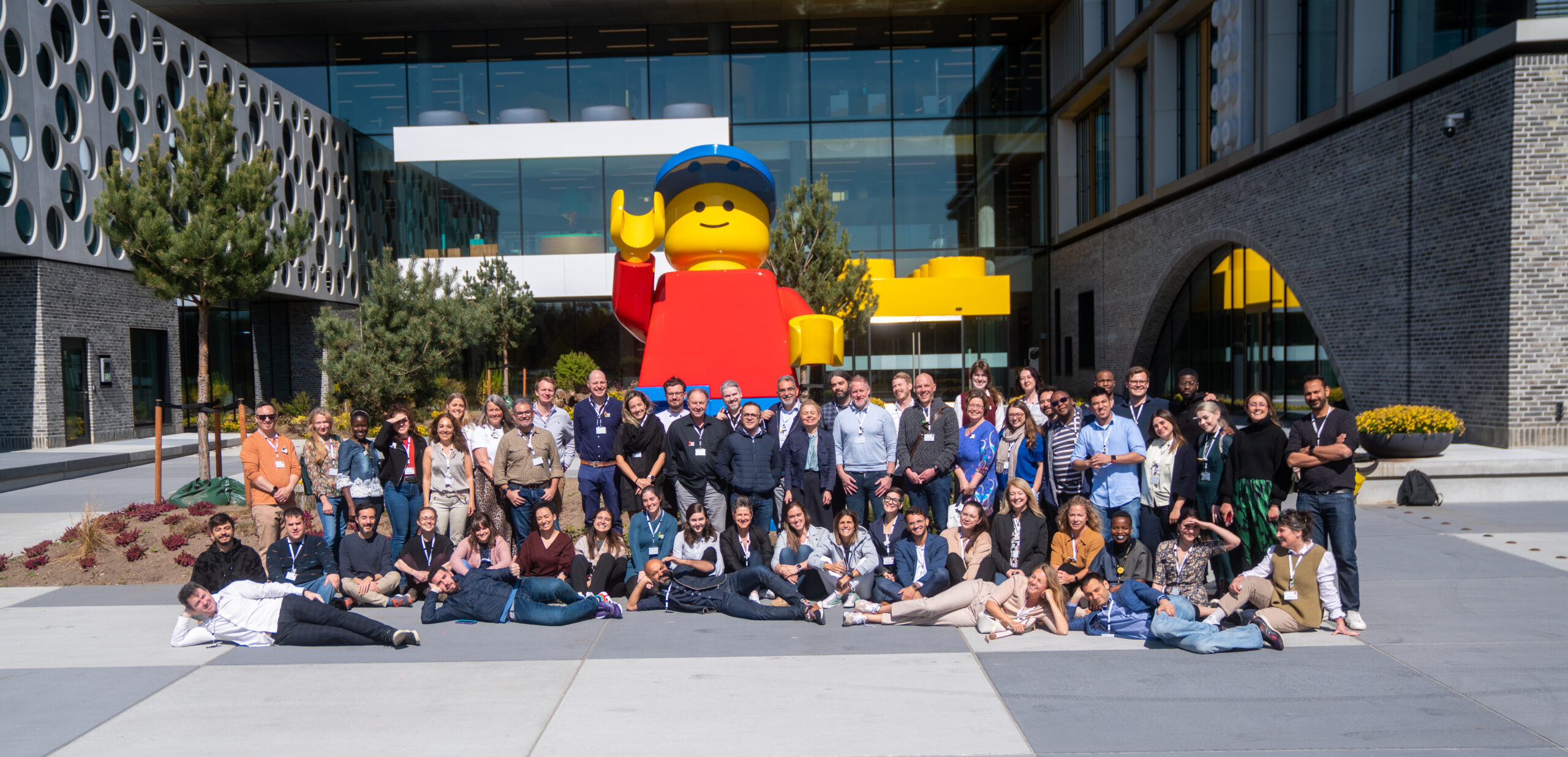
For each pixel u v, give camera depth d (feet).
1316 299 49.60
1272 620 18.37
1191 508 20.84
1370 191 45.06
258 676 16.99
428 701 15.55
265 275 38.40
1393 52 44.70
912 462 24.99
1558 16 35.65
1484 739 13.28
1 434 53.93
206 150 37.47
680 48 87.15
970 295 79.77
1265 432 20.21
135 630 20.29
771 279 31.99
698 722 14.42
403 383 59.11
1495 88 37.40
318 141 80.69
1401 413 34.50
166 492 41.37
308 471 24.98
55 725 14.61
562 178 79.92
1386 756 12.75
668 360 31.14
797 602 20.74
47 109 53.06
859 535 22.24
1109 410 21.77
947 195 87.86
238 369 81.35
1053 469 23.18
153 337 65.51
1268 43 52.44
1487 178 37.99
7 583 25.12
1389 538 27.53
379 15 82.38
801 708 14.98
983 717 14.44
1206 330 67.26
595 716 14.75
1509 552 25.49
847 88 87.51
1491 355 38.01
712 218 32.24
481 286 70.49
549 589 21.09
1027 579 19.53
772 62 87.20
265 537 25.23
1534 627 18.66
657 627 20.26
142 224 35.45
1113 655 17.62
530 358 82.28
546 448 25.23
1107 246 78.95
